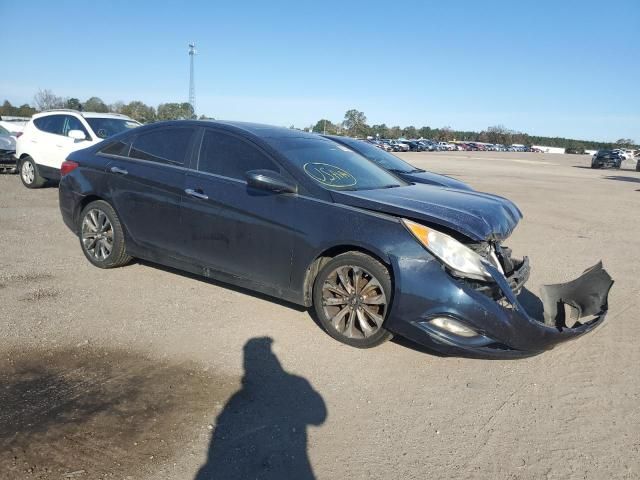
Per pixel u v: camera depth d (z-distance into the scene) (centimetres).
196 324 445
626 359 419
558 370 397
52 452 275
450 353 370
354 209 406
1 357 374
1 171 1452
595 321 405
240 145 476
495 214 416
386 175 517
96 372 360
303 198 425
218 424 308
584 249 822
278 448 290
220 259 471
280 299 492
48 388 337
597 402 353
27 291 504
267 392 346
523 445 303
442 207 404
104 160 561
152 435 294
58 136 1107
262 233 439
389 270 388
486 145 9712
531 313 483
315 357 397
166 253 512
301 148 476
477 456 291
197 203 477
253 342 417
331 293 421
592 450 300
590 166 4422
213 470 270
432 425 319
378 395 350
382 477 271
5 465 264
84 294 504
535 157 6338
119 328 431
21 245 671
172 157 510
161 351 395
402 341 432
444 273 363
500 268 400
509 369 396
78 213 588
